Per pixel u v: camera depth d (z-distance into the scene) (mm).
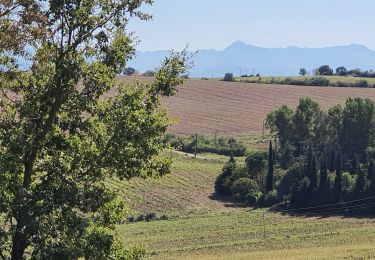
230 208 104688
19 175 20031
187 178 118938
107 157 20453
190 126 174125
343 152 145750
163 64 21625
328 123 147375
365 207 102125
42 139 19719
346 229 84812
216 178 116938
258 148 151375
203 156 142375
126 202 22094
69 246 18469
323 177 105250
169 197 105625
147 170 21484
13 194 18594
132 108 20688
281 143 147750
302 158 130625
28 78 20234
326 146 143125
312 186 105062
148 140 20750
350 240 74688
